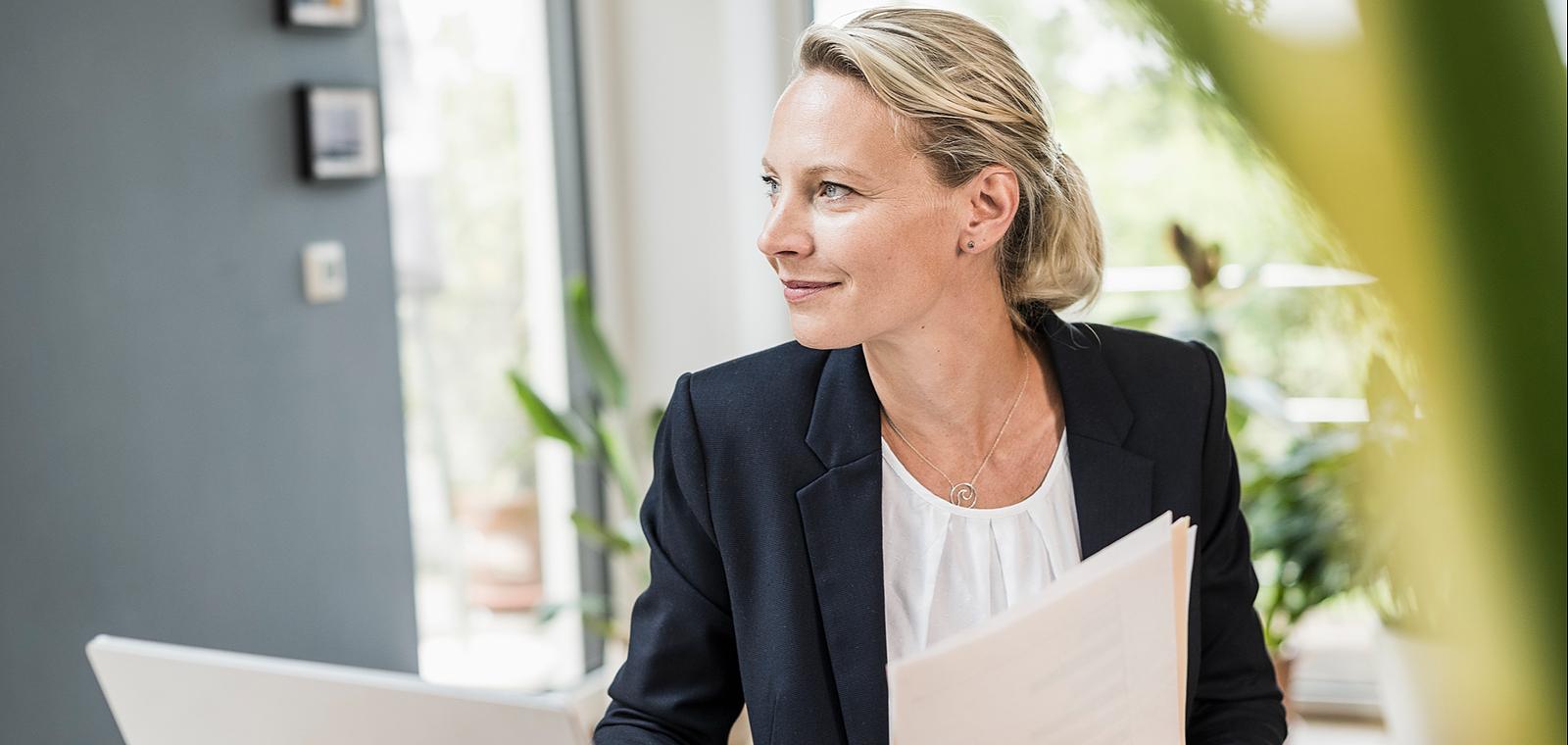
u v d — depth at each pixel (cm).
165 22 262
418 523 338
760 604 121
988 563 121
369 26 311
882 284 107
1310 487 305
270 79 286
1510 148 17
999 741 85
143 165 259
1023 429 124
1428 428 18
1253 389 319
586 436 354
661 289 399
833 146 105
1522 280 17
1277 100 17
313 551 299
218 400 275
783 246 108
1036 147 112
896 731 82
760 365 128
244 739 102
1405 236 17
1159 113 350
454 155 347
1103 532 121
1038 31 350
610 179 393
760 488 122
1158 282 359
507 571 366
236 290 279
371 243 314
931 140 106
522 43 369
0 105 232
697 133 390
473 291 354
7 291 234
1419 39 17
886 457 123
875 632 118
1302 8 17
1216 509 127
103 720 254
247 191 281
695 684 126
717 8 382
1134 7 18
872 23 110
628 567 399
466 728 95
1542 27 17
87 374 248
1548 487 18
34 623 240
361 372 312
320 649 302
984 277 117
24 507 237
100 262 250
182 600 269
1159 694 88
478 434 356
